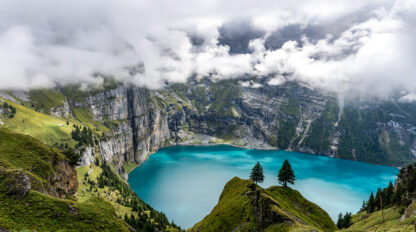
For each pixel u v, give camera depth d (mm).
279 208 72875
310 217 81562
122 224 42438
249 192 81875
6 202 34406
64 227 34094
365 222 101188
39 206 35938
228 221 76250
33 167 58969
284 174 96188
